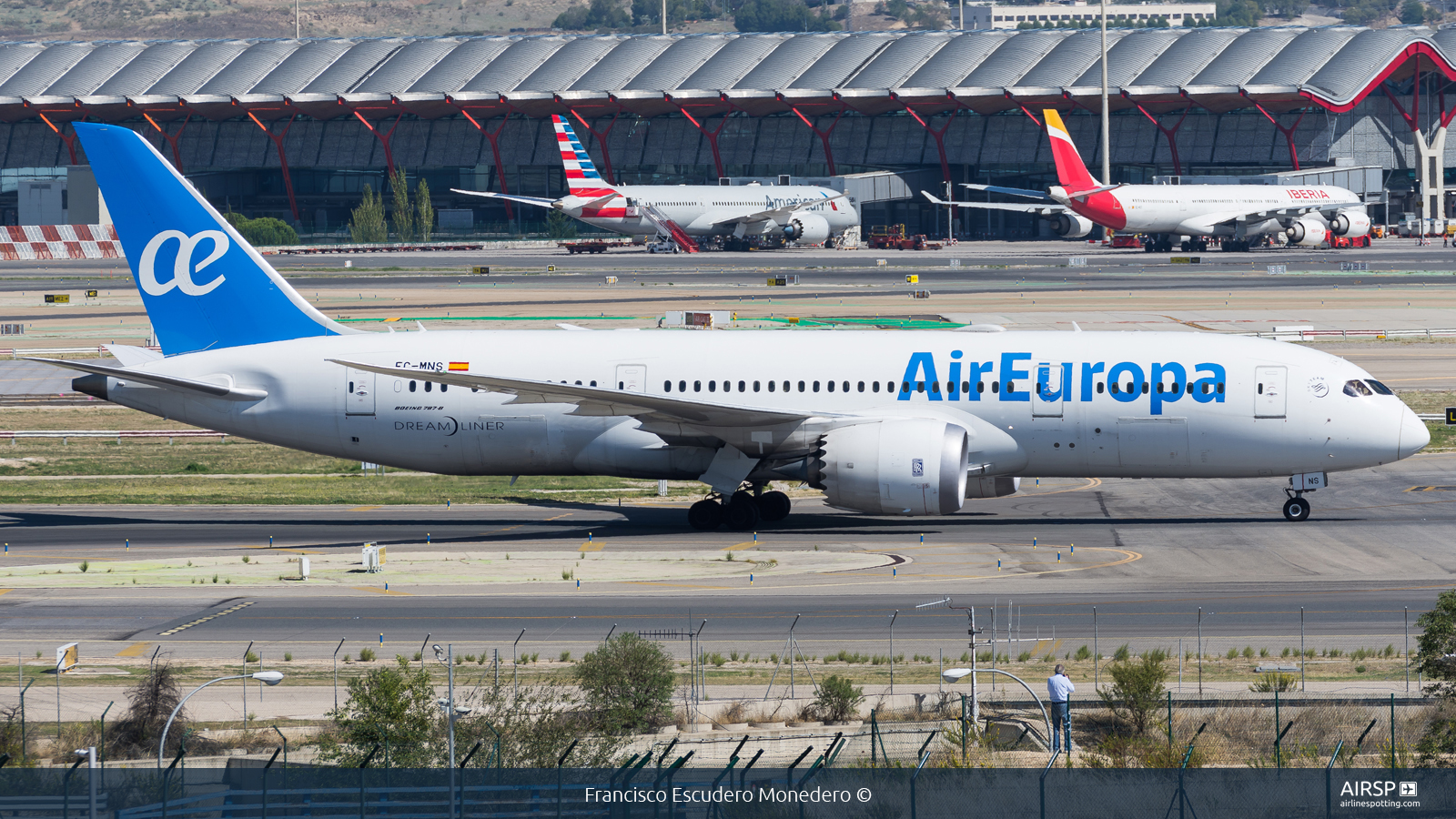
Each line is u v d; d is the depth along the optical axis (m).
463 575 169.88
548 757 103.56
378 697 108.94
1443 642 117.81
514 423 194.75
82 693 122.75
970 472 191.50
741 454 191.50
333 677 127.50
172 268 198.75
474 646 138.12
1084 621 146.75
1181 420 186.50
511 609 152.75
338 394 196.00
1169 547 182.88
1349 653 134.00
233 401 198.12
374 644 139.12
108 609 153.25
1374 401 185.62
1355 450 185.25
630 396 181.38
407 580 167.25
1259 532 191.62
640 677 116.81
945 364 190.50
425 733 107.00
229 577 168.88
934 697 120.00
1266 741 109.25
